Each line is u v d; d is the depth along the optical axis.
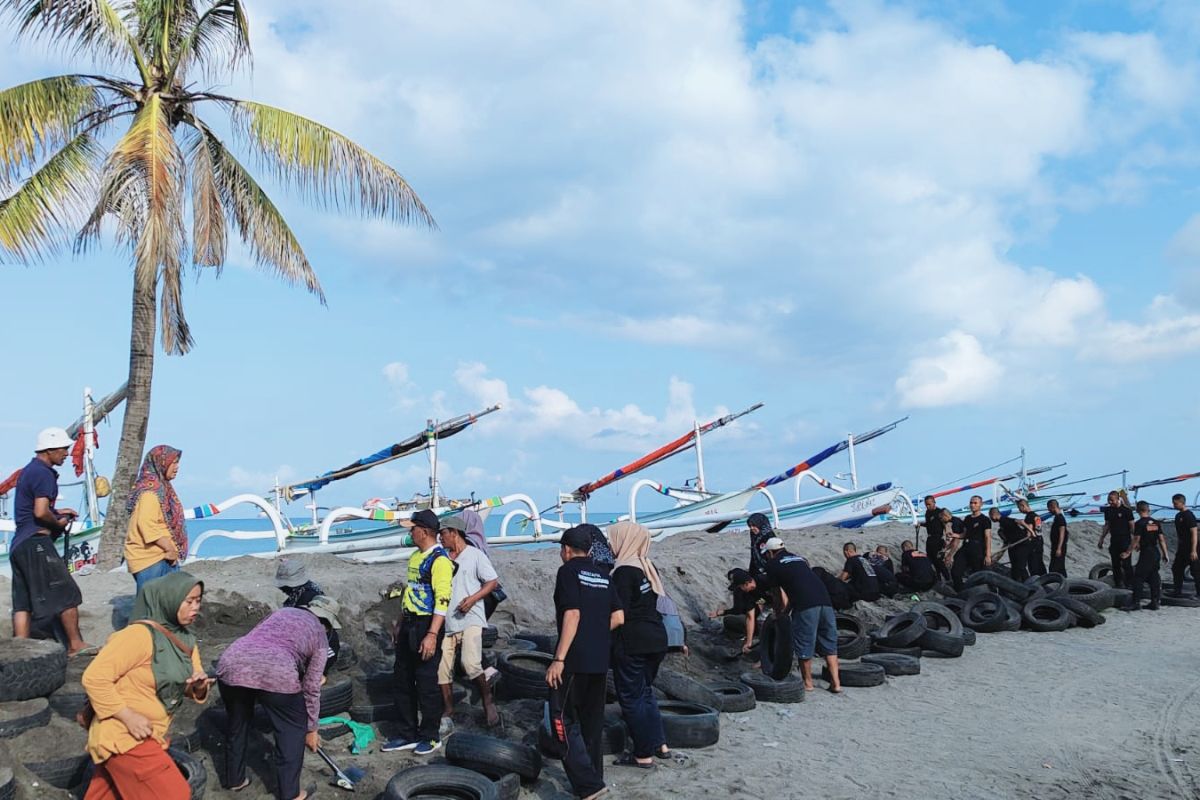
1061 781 8.31
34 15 13.46
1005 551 21.83
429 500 20.39
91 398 17.94
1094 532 30.56
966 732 9.97
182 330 15.69
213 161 15.77
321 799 7.01
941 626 16.09
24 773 6.03
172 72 14.72
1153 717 10.78
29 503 8.25
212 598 10.23
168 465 8.43
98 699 5.37
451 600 8.46
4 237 13.38
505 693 9.90
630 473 27.22
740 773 8.24
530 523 20.11
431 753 8.00
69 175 14.31
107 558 13.76
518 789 7.32
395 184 15.80
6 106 13.12
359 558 16.80
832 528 27.47
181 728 7.46
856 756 8.92
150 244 12.62
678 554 18.42
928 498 21.00
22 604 8.17
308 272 16.50
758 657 13.34
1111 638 16.78
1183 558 21.14
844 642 14.15
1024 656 14.82
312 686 7.00
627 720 8.31
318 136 15.16
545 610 14.09
